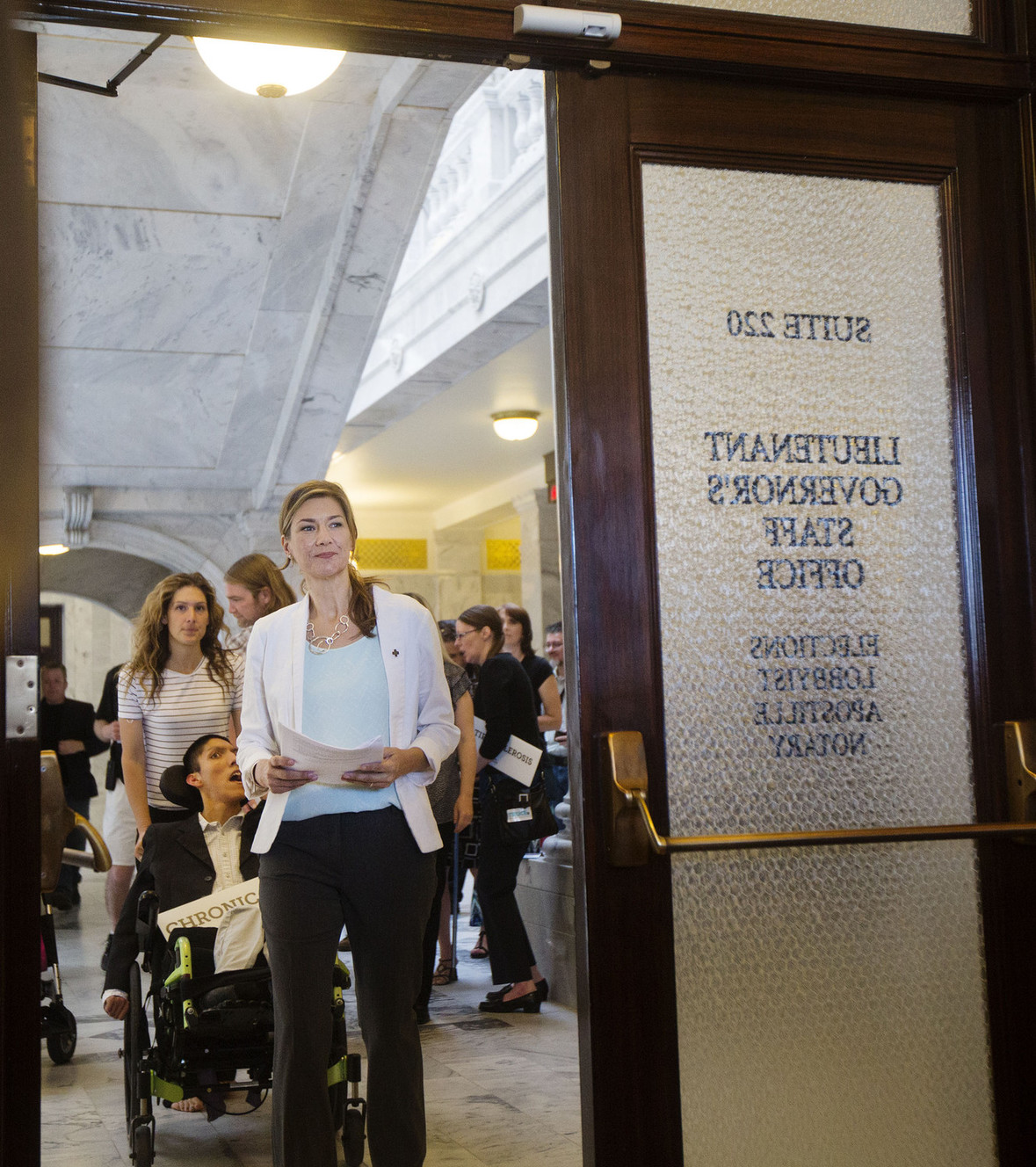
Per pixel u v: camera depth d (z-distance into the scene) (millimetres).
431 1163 3117
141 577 12648
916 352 2297
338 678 2580
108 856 4207
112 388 7488
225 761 3432
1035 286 2318
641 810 1946
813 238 2258
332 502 2625
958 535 2293
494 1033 4582
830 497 2229
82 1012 5223
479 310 8188
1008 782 2242
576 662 2061
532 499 14039
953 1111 2178
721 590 2156
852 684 2209
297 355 7363
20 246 524
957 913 2223
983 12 2352
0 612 1830
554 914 5258
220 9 1915
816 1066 2117
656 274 2170
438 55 2070
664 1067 2031
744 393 2197
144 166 5703
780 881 2139
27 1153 1828
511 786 4852
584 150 2129
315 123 5512
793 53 2195
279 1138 2373
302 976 2414
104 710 7062
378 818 2473
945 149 2328
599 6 2119
